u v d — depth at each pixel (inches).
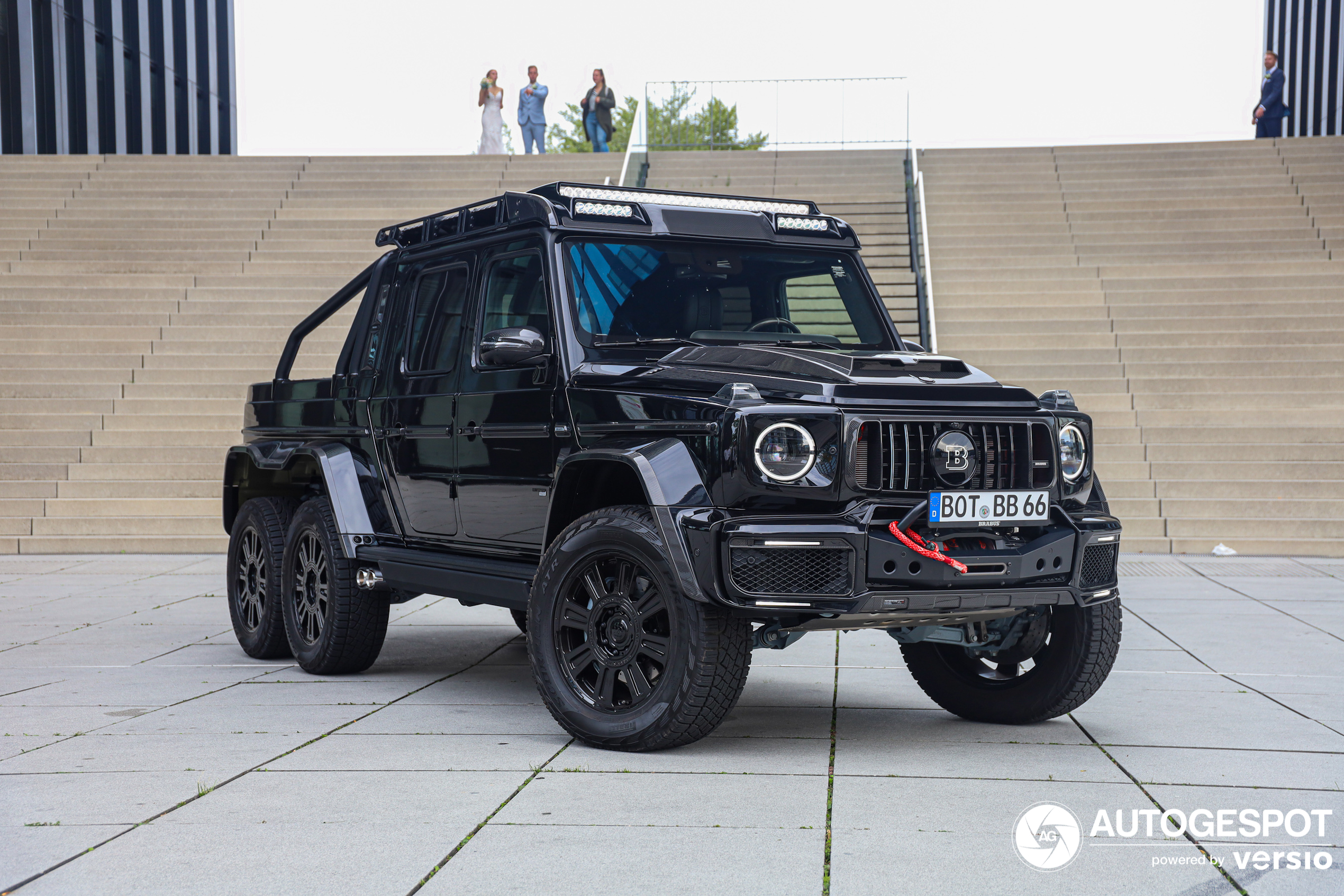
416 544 246.5
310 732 199.5
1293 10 1590.8
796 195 775.1
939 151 813.9
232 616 290.4
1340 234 668.1
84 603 362.9
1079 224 701.9
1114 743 193.2
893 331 233.5
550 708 192.2
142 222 731.4
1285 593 374.0
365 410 258.4
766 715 215.8
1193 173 761.6
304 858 135.1
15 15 1030.4
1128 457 523.5
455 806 155.2
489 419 218.4
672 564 173.3
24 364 597.0
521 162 817.5
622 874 129.8
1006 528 181.9
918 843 140.6
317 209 754.8
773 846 139.1
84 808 154.7
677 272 219.1
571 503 199.8
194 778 169.3
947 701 216.5
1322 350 571.8
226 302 646.5
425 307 246.4
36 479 530.3
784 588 169.9
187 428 558.6
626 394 191.6
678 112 884.0
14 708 220.4
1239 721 208.5
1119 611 199.9
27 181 782.5
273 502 283.3
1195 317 604.1
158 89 1334.9
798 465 172.1
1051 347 595.2
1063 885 127.3
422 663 274.5
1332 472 505.0
